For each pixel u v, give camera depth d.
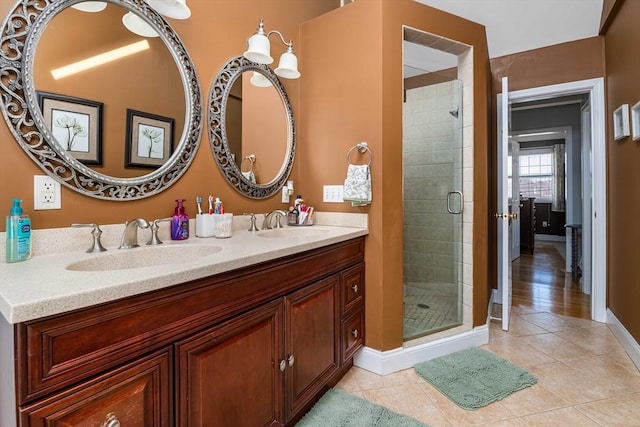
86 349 0.72
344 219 2.05
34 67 1.11
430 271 2.40
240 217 1.86
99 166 1.28
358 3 1.99
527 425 1.48
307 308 1.46
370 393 1.72
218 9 1.76
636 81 2.01
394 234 1.95
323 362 1.58
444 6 2.68
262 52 1.58
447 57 2.99
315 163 2.20
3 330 0.71
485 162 2.31
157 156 1.47
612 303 2.57
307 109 2.23
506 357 2.10
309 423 1.48
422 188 2.40
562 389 1.75
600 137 2.70
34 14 1.11
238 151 1.86
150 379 0.84
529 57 2.98
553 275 4.31
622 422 1.49
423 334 2.19
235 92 1.85
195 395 0.96
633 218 2.12
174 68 1.54
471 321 2.27
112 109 1.31
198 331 0.97
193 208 1.63
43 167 1.13
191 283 0.95
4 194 1.05
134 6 1.38
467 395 1.68
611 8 2.30
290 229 1.99
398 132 1.96
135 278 0.81
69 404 0.69
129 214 1.38
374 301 1.94
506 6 2.61
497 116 3.16
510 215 2.54
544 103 4.46
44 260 1.05
